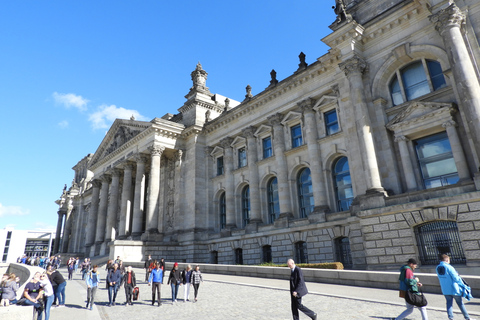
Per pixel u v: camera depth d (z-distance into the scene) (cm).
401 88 3347
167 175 6412
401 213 2773
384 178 3195
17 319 1122
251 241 4669
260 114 5116
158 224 6203
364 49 3597
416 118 3056
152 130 5922
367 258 2902
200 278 2148
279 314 1541
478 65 2706
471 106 2545
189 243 5378
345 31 3466
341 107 3966
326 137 4156
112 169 7100
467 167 2753
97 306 2103
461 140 2848
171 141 6062
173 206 6062
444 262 1269
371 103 3419
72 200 11069
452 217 2505
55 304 2091
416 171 3108
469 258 2373
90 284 2030
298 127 4675
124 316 1761
